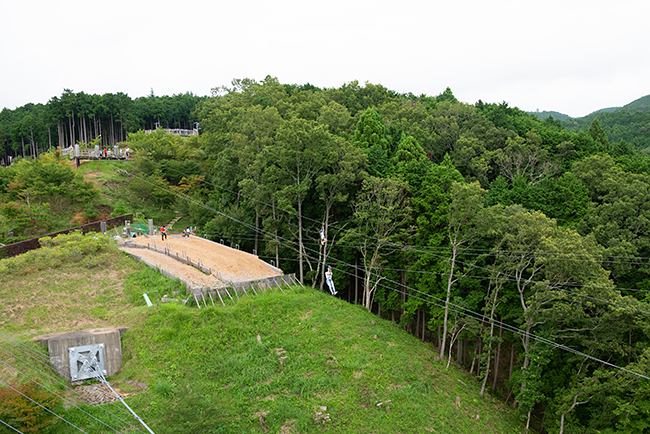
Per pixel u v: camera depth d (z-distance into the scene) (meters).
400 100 121.31
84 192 69.56
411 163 55.09
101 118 124.56
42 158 84.50
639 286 38.88
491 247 44.88
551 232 36.53
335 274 56.56
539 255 36.16
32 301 35.16
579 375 34.94
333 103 95.31
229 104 100.62
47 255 40.81
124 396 28.41
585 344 34.06
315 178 53.50
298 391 31.89
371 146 61.38
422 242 49.06
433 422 32.50
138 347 32.28
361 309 47.03
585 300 33.69
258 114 67.19
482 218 40.09
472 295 44.22
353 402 31.94
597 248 35.50
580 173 57.69
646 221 41.41
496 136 81.19
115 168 84.88
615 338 33.62
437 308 46.59
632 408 29.27
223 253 52.38
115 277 40.88
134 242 53.25
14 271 38.03
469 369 47.75
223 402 29.09
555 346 35.59
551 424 36.28
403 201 51.69
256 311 38.38
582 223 44.56
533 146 74.62
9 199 64.38
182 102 152.25
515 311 41.44
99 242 44.66
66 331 32.06
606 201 50.22
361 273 58.94
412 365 38.16
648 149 135.50
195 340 33.50
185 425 24.12
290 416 29.56
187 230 63.88
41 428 23.48
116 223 65.19
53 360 29.17
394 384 34.84
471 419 35.03
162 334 33.06
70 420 25.28
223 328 35.38
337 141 53.78
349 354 36.44
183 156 87.56
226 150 67.81
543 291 35.94
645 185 46.38
